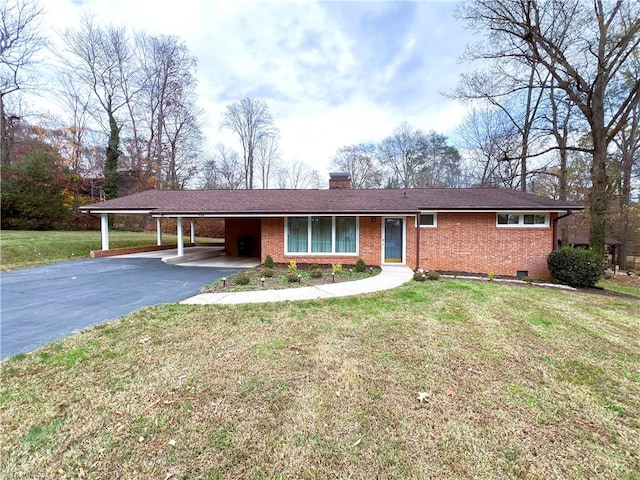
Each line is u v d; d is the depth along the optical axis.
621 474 2.14
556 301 7.22
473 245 12.06
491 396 3.08
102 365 3.55
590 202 14.80
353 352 4.04
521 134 18.17
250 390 3.10
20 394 2.94
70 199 21.05
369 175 35.88
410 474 2.12
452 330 4.93
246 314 5.59
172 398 2.94
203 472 2.11
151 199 14.55
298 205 12.42
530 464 2.22
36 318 5.26
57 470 2.10
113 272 10.24
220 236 29.66
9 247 12.25
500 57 14.81
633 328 5.39
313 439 2.43
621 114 14.17
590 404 2.99
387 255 12.56
